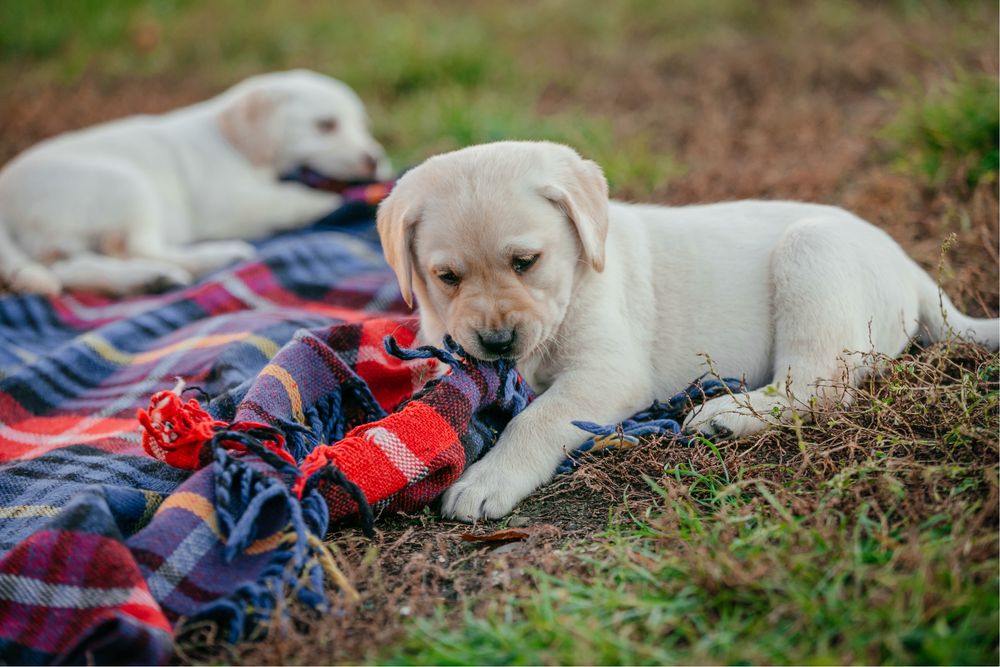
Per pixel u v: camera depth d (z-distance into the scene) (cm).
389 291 118
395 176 151
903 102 143
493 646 71
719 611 72
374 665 70
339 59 221
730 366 97
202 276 134
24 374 103
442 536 82
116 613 71
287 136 149
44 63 240
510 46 216
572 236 92
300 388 88
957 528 75
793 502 78
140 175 139
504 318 87
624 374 93
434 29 223
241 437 79
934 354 91
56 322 121
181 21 259
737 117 167
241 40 246
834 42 198
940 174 126
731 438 89
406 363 95
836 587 71
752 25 221
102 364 108
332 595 77
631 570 76
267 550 77
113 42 250
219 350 104
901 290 96
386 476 83
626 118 174
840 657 68
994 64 155
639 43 220
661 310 97
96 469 88
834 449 83
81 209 134
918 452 84
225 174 148
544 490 87
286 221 146
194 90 216
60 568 73
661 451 88
